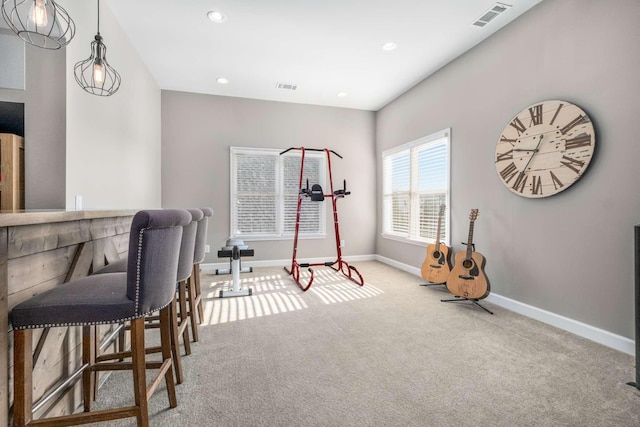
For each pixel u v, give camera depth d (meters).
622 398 1.63
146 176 3.97
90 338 1.54
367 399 1.63
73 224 1.52
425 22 3.00
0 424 1.04
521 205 2.90
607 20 2.22
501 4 2.72
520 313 2.90
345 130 5.58
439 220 3.82
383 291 3.68
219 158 4.95
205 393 1.68
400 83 4.48
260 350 2.20
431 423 1.45
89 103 2.45
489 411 1.53
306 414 1.51
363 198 5.69
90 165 2.47
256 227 5.17
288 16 2.89
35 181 2.06
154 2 2.68
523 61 2.85
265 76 4.25
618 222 2.18
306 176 5.41
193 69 4.03
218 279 4.27
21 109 2.13
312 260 5.40
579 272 2.43
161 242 1.23
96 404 1.59
